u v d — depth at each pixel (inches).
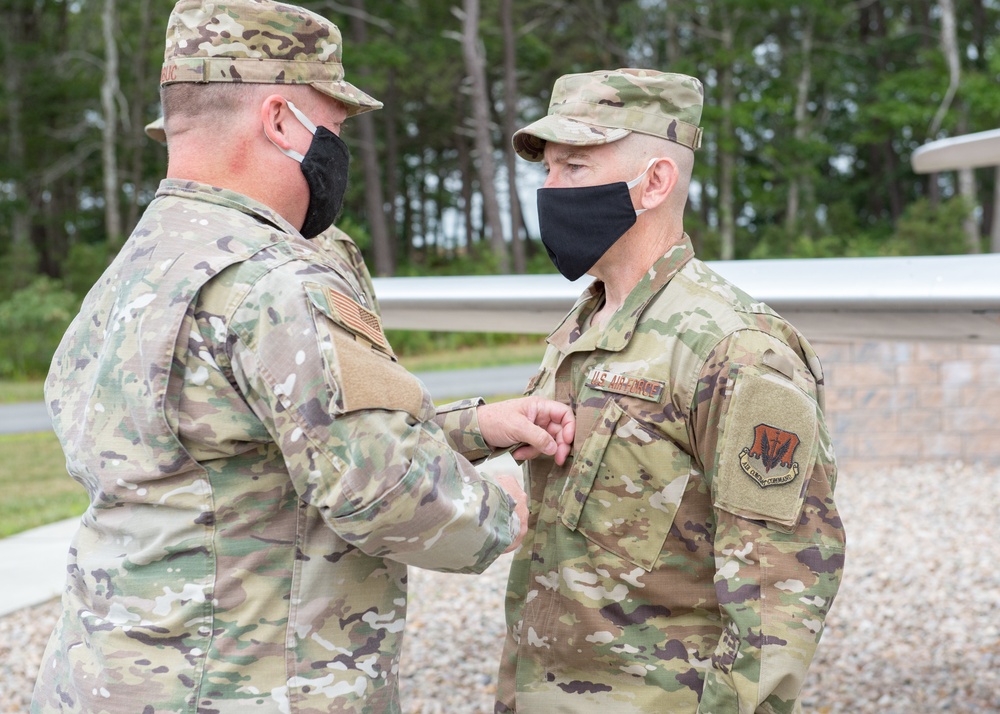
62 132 1309.1
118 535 58.7
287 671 57.1
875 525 243.4
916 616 175.5
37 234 1499.8
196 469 56.6
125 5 1290.6
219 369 55.5
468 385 649.0
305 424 53.5
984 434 302.0
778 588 57.6
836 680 148.1
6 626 187.0
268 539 57.4
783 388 58.3
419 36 1360.7
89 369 60.1
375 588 60.9
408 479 53.6
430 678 153.2
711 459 60.7
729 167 1339.8
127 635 56.9
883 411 305.6
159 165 1434.5
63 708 59.3
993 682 143.9
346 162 64.5
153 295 56.7
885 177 1603.1
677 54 1362.0
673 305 64.0
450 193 1823.3
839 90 1582.2
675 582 63.1
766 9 1272.1
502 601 192.9
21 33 1343.5
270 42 59.9
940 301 85.7
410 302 118.7
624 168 64.6
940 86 1211.9
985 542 222.1
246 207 59.2
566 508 64.7
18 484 354.3
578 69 1493.6
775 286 95.4
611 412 63.7
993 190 1492.4
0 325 873.5
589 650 64.3
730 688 57.7
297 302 54.5
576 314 71.0
